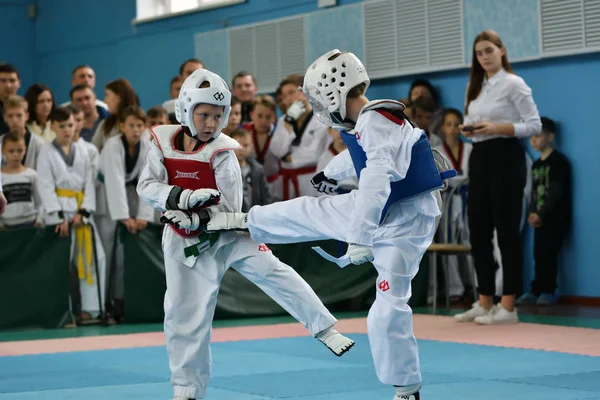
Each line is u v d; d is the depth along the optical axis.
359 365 6.91
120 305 10.52
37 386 6.00
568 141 11.68
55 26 18.86
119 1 17.42
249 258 4.88
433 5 12.80
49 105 11.07
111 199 10.09
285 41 14.56
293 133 11.17
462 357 7.15
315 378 6.26
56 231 9.85
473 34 12.41
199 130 4.84
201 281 4.88
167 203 4.77
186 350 4.86
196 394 4.86
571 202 11.64
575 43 11.46
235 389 5.81
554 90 11.80
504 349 7.58
